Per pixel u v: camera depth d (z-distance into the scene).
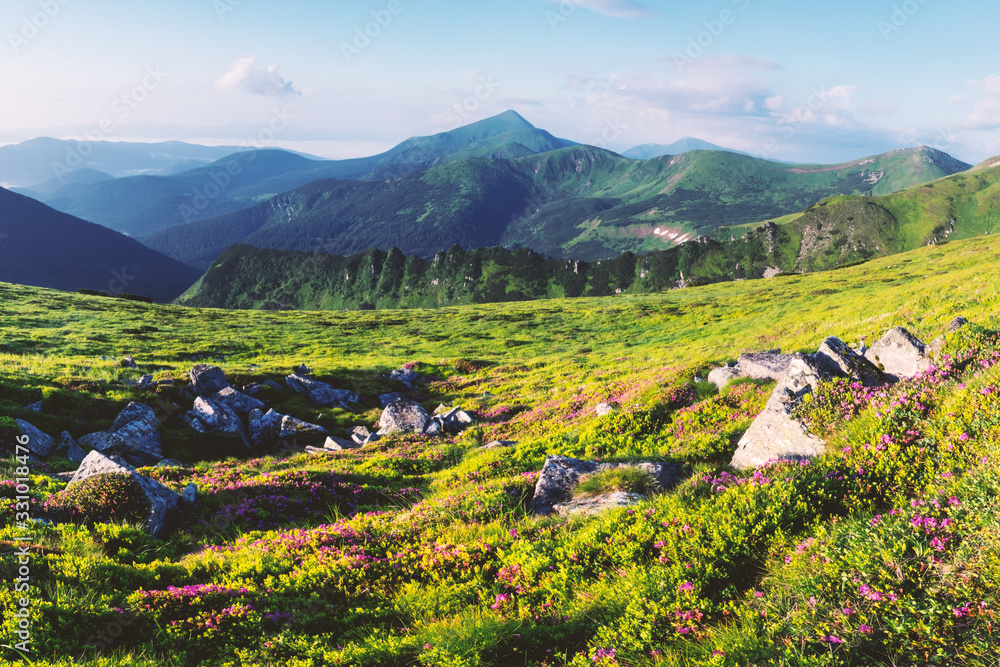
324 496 15.75
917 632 4.64
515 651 6.34
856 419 9.36
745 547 6.86
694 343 55.78
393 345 75.31
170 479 17.33
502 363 55.53
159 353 57.16
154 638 7.02
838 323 39.00
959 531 5.29
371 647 6.64
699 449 13.04
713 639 5.47
